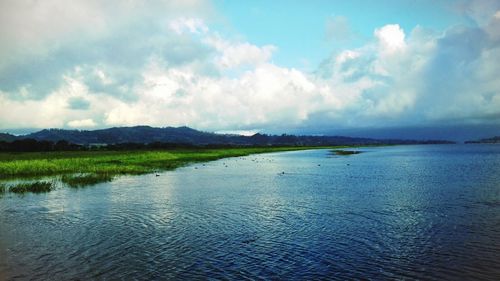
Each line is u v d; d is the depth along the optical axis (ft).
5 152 361.51
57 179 126.62
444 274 39.01
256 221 63.67
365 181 124.57
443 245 48.93
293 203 81.41
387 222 62.44
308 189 104.58
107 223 62.39
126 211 72.69
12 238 53.01
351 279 37.76
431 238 52.31
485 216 66.44
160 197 90.02
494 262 42.37
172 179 131.03
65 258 44.16
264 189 104.63
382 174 150.30
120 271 39.99
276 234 54.95
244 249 47.65
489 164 205.05
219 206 78.02
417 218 65.31
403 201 82.99
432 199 85.15
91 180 121.90
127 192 98.48
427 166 193.57
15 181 122.42
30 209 74.64
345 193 96.17
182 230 57.52
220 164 220.02
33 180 124.26
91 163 183.01
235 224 61.41
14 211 72.64
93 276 38.60
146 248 48.11
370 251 46.62
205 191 100.63
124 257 44.52
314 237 53.21
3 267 41.14
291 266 41.45
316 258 44.09
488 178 128.67
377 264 41.96
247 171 167.73
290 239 52.21
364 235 54.19
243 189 104.68
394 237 53.01
